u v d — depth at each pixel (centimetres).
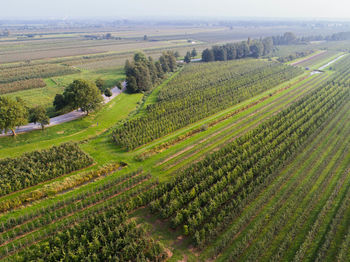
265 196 4134
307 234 3512
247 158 5097
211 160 5134
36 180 4541
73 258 3031
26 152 5259
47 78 11912
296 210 3922
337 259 3114
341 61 15450
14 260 3055
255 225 3547
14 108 5762
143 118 7100
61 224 3634
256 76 11712
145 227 3650
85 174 4834
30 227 3581
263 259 3177
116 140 5962
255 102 8819
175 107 7994
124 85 10800
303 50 19612
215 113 7862
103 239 3281
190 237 3506
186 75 11969
